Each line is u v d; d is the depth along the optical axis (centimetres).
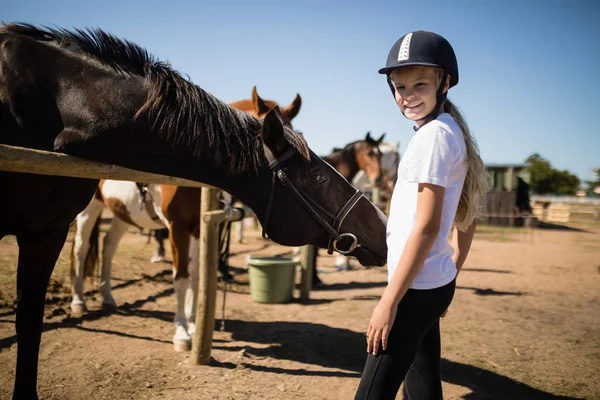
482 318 434
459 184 147
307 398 259
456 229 179
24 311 205
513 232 1512
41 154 168
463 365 311
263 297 497
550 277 672
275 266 492
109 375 278
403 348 141
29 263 207
